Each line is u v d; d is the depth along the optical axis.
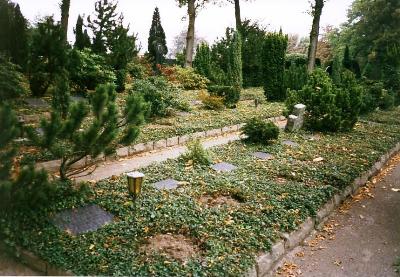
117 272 4.37
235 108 17.70
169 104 14.73
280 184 7.75
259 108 17.92
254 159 9.56
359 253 5.80
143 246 5.09
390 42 36.34
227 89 17.50
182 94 18.48
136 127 6.39
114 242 5.06
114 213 6.01
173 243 5.21
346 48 33.47
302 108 13.58
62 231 5.25
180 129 12.30
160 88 15.15
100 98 5.88
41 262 4.66
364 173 9.20
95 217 5.82
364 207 7.66
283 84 20.53
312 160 9.77
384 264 5.48
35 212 5.45
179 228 5.57
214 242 5.20
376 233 6.51
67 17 19.67
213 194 7.02
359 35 40.75
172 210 6.10
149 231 5.45
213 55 29.08
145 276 4.35
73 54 13.59
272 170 8.65
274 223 5.97
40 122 5.48
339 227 6.71
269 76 20.64
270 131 11.15
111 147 6.32
